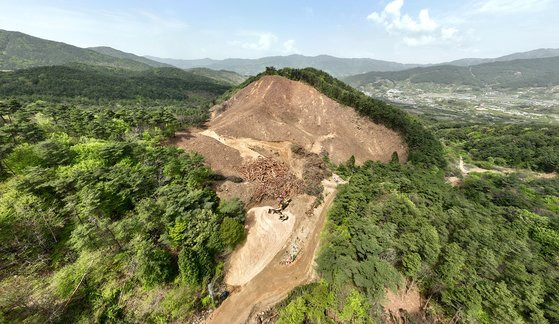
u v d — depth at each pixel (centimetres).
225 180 5781
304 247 4491
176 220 3712
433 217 4622
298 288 3544
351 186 5538
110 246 3506
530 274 3706
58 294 2909
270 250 4384
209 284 3425
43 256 3259
